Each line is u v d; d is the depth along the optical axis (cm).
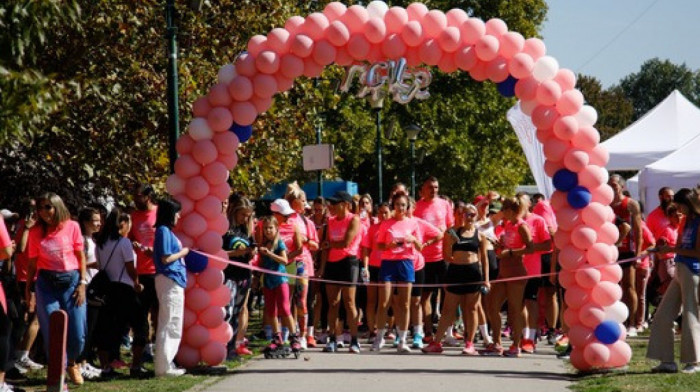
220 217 1454
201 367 1437
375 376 1387
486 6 5984
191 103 2092
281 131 2583
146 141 2100
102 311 1366
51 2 948
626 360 1395
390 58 1430
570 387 1269
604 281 1391
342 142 4897
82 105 1864
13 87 898
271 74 1419
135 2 1986
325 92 3131
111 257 1358
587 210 1388
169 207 1365
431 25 1400
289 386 1283
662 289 1977
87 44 1786
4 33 938
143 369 1381
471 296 1683
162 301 1367
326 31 1404
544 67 1386
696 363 1336
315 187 4253
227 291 1465
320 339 1933
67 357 1251
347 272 1714
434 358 1623
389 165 5425
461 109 5562
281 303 1612
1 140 905
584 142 1385
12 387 1201
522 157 6134
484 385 1293
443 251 1700
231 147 1430
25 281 1420
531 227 1683
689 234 1323
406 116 5412
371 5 1419
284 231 1703
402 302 1712
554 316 1875
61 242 1231
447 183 5641
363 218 1898
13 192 2058
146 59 2064
